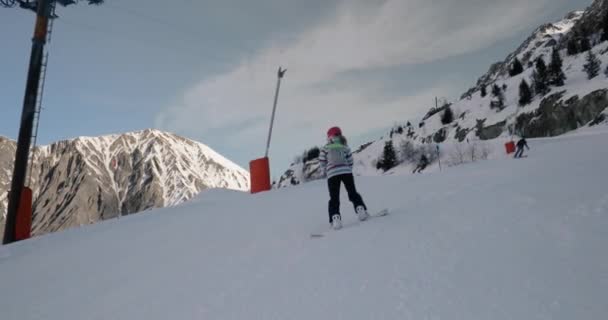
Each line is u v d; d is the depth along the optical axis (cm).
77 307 310
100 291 349
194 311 246
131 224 898
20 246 784
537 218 298
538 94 7462
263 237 457
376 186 873
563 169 584
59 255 607
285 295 241
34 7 1469
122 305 292
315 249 341
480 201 409
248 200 1084
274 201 906
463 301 187
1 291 418
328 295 227
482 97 9900
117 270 428
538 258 222
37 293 384
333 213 427
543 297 177
